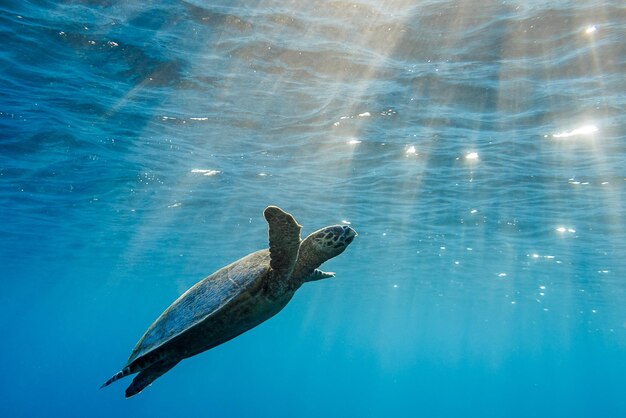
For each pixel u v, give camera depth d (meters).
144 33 10.76
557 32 10.14
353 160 15.71
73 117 13.48
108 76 11.86
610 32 9.78
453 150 14.42
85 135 14.36
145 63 11.55
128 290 51.72
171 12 10.36
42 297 58.12
